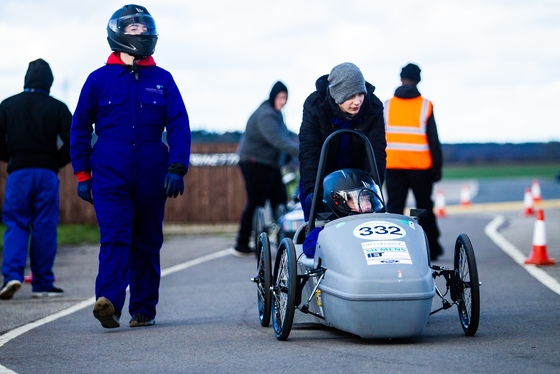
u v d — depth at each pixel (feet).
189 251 59.93
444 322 27.63
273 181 54.85
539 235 44.91
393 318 22.59
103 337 26.76
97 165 27.78
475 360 20.67
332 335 25.52
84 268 50.85
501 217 83.20
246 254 55.47
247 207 54.95
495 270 42.42
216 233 77.97
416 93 45.09
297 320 26.35
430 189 45.52
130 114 27.71
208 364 21.45
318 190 26.55
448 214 92.22
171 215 86.48
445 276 25.29
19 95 38.24
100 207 27.73
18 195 37.91
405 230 24.22
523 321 27.27
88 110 27.86
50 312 33.50
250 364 21.20
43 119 38.04
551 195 128.98
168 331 27.53
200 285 40.81
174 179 27.45
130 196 28.04
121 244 27.68
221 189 86.63
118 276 27.50
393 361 20.76
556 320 27.30
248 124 53.78
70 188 85.71
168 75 28.43
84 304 35.68
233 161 86.58
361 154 27.99
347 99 27.04
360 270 22.75
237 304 33.99
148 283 29.30
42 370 21.45
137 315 29.19
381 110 28.19
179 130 28.07
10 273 37.52
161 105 28.02
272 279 27.07
